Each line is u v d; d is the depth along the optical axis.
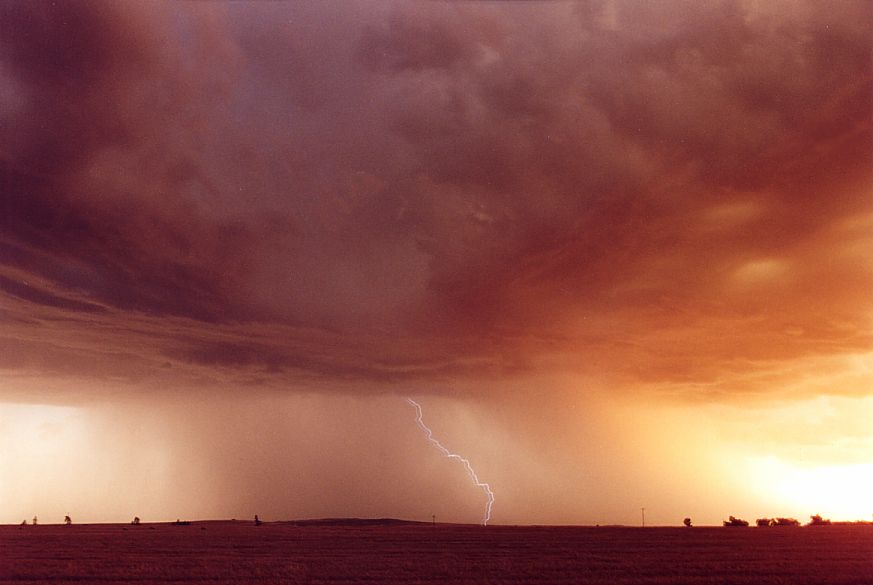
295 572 36.19
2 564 40.88
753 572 35.19
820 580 31.95
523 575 34.41
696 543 58.62
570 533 79.56
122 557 46.16
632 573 35.12
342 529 96.31
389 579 33.31
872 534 72.19
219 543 62.16
